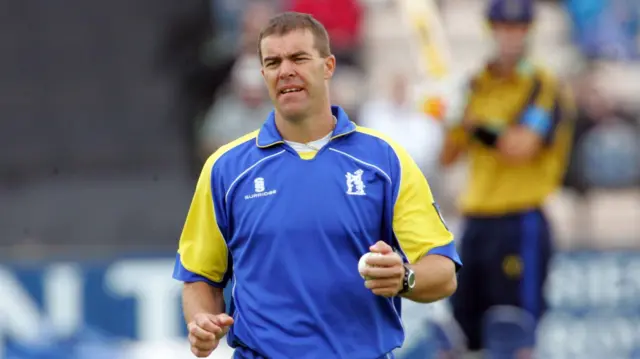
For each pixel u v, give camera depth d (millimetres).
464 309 29641
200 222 16719
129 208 40000
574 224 37938
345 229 15953
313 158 16188
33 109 43719
